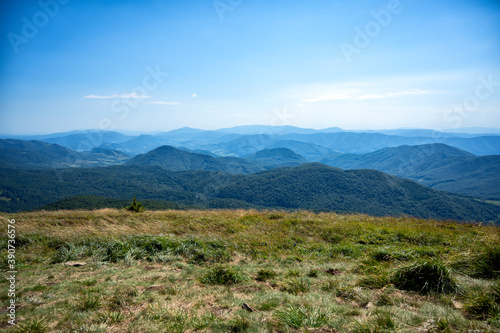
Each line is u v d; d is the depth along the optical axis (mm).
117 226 11148
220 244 8297
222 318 3594
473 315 3352
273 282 5172
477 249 5777
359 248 7484
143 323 3531
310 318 3318
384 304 3844
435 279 4258
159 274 5973
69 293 4840
